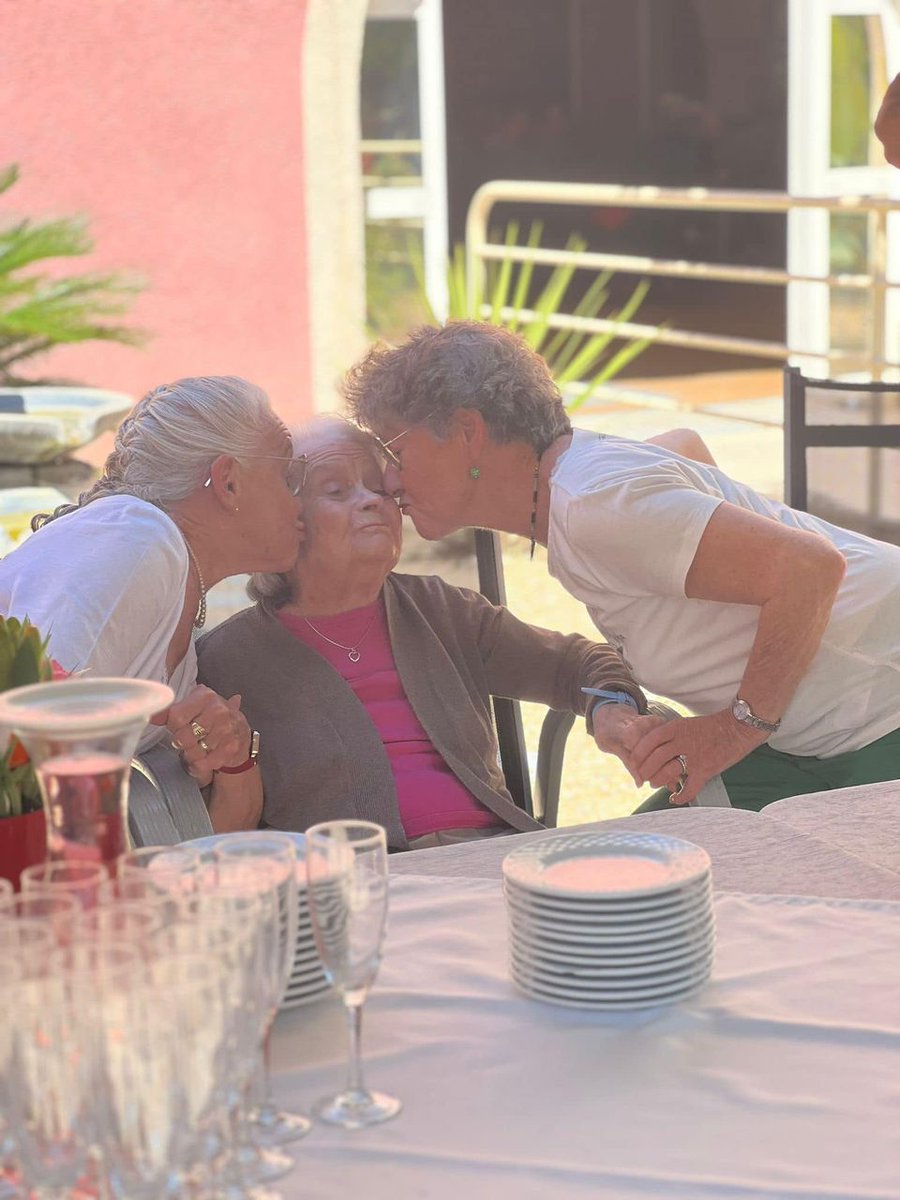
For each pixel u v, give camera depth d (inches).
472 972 58.1
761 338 538.3
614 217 754.8
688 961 54.9
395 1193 43.9
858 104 357.1
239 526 91.9
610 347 506.6
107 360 284.8
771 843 70.7
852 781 97.4
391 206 340.2
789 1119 47.3
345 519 95.9
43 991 38.3
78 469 194.5
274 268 291.9
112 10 277.1
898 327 349.1
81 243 271.6
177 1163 38.8
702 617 95.7
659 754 93.0
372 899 46.9
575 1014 54.4
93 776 47.6
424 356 95.4
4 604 83.9
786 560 89.4
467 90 757.3
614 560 91.9
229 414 90.4
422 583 104.4
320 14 285.7
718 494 97.9
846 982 56.1
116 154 281.3
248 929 41.1
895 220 346.0
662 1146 45.9
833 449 127.2
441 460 96.1
